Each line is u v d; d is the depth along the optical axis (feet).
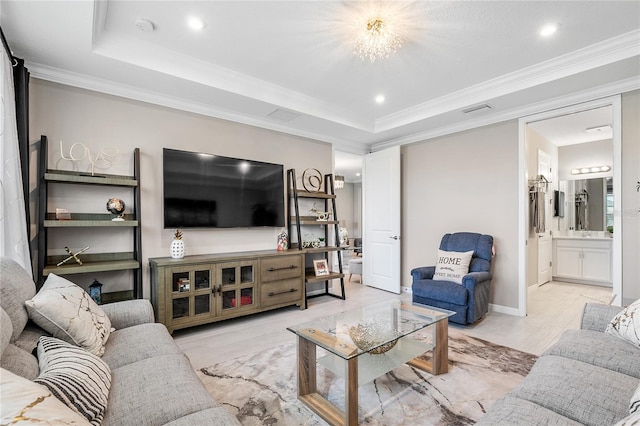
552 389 4.00
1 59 6.42
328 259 15.39
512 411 3.62
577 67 9.01
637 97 9.43
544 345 9.00
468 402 6.20
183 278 9.84
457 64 9.57
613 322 5.47
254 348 8.87
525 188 11.86
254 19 7.48
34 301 4.68
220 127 12.14
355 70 9.99
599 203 17.92
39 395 2.47
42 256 8.29
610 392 3.84
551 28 7.74
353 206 35.76
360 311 8.39
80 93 9.39
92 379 3.73
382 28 7.66
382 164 16.38
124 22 7.62
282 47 8.71
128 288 10.07
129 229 10.14
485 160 12.96
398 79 10.62
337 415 5.71
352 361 5.41
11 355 3.72
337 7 7.05
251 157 12.97
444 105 12.18
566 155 19.07
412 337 9.23
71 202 9.21
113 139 9.91
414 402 6.21
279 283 11.98
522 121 11.84
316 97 12.18
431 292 10.96
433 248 14.74
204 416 3.59
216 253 11.88
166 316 9.45
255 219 12.69
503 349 8.68
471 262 11.93
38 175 8.70
